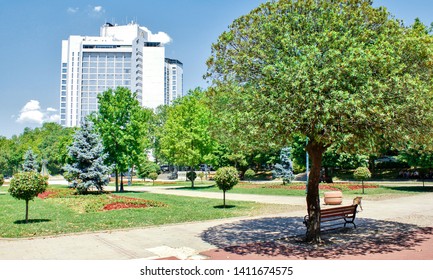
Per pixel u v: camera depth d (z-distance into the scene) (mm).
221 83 11320
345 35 9297
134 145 33344
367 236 11469
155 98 153375
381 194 26641
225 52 11242
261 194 28750
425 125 9438
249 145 10828
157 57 155250
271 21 10297
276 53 10047
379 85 8297
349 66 8320
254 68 10516
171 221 14367
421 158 29000
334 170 55312
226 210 18125
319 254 9234
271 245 10250
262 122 9102
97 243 10523
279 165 38438
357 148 10461
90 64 153625
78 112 153125
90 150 27469
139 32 161250
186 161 37375
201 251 9555
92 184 26672
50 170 85625
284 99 8570
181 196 27250
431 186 33344
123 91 33125
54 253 9344
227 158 53500
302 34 9875
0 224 13578
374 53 8719
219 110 11156
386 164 53250
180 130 37344
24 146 90875
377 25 10289
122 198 22531
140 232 12250
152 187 42094
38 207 19562
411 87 8734
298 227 13109
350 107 8234
